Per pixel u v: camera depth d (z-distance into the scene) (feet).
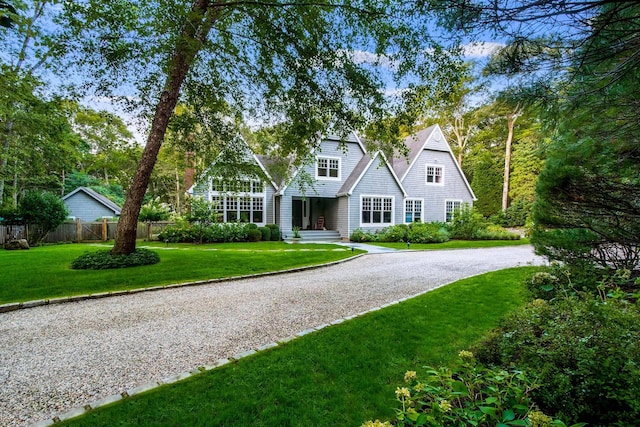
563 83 9.00
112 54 20.34
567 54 8.36
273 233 53.42
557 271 15.83
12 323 14.26
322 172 58.23
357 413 7.52
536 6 7.36
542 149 12.82
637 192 10.73
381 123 22.63
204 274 23.79
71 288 19.26
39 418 7.63
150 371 9.99
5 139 44.06
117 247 25.90
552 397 6.81
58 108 34.55
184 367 10.25
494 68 9.14
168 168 92.38
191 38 18.10
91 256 24.81
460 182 67.77
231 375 9.32
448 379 6.42
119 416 7.42
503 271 25.23
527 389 6.42
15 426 7.31
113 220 60.29
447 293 18.57
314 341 11.76
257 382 8.92
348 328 13.08
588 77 8.64
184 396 8.25
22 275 21.71
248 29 22.07
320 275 25.53
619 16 7.25
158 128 25.95
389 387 8.66
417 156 63.46
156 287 20.18
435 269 28.09
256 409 7.69
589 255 14.98
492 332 11.04
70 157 56.70
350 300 18.11
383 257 35.94
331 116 24.16
